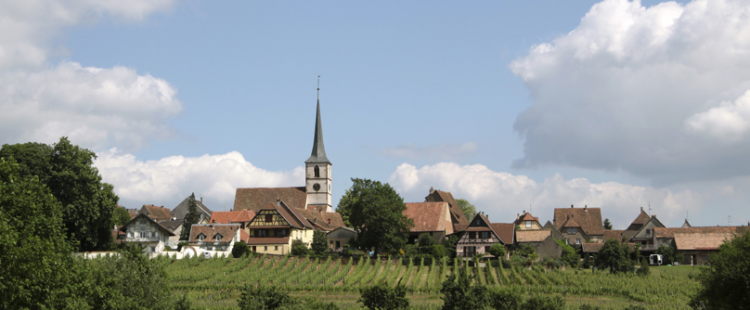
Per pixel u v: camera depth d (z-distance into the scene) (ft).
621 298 245.45
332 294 256.32
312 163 509.76
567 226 469.57
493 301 189.47
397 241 345.72
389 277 297.94
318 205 506.07
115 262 146.82
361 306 215.72
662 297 233.76
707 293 138.00
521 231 404.98
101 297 129.90
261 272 292.81
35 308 109.40
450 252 362.74
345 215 515.91
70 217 276.82
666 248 371.56
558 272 300.81
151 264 151.33
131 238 393.09
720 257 141.28
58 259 117.91
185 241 417.28
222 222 462.19
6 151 276.21
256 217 381.40
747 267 131.95
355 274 292.61
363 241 347.36
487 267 312.91
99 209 288.92
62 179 277.85
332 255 334.65
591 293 253.85
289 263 325.42
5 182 116.78
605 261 314.96
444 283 185.68
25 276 106.32
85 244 292.61
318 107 523.70
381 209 341.82
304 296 247.50
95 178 288.51
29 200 117.50
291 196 500.74
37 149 280.72
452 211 465.88
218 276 283.59
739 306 130.62
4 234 102.68
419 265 321.73
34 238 110.22
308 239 414.82
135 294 140.67
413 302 234.99
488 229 371.15
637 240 414.00
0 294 102.53
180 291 251.60
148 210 542.16
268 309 171.32
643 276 286.66
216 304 223.71
